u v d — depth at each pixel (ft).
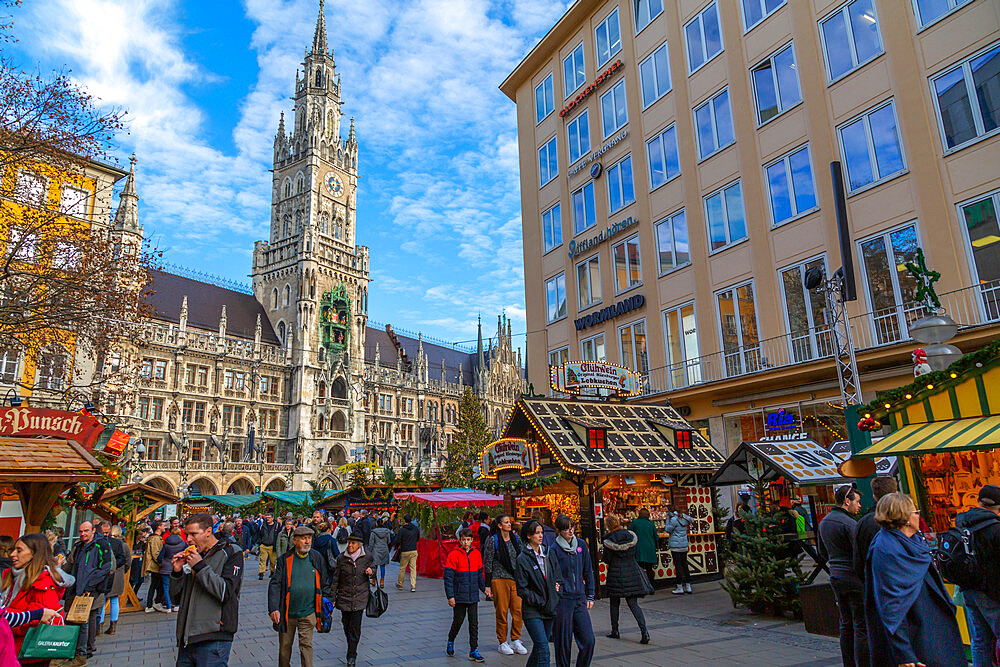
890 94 71.97
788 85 83.46
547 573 29.40
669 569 64.08
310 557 32.94
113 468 48.55
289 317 279.69
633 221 104.58
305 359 266.16
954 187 65.36
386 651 40.86
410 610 58.39
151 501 69.41
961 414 34.55
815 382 74.69
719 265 89.86
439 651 40.63
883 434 51.55
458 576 38.65
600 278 111.04
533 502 75.25
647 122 104.68
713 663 34.09
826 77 79.00
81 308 71.51
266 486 241.55
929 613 19.44
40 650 23.47
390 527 112.98
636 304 101.30
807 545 47.09
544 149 129.49
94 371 102.32
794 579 45.29
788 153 82.33
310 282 280.92
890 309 69.56
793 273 80.18
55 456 45.93
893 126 71.51
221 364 243.19
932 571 20.17
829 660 33.50
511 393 410.11
